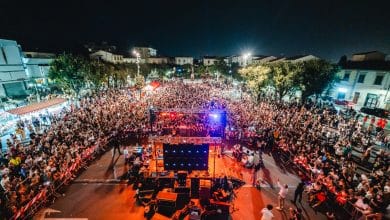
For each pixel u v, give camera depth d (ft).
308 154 53.16
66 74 119.85
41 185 40.40
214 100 117.39
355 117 93.40
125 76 191.83
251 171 51.85
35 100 120.57
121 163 55.42
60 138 60.70
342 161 51.60
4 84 126.93
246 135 69.36
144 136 71.41
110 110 90.12
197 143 42.01
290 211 35.35
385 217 34.71
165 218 36.37
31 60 150.10
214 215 36.09
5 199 35.37
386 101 107.65
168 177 43.42
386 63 116.47
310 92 114.83
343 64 140.77
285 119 81.46
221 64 285.64
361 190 39.50
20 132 68.13
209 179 42.91
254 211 38.63
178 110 51.65
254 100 128.16
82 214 37.17
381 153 54.24
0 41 124.16
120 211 37.99
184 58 413.18
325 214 38.09
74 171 49.73
